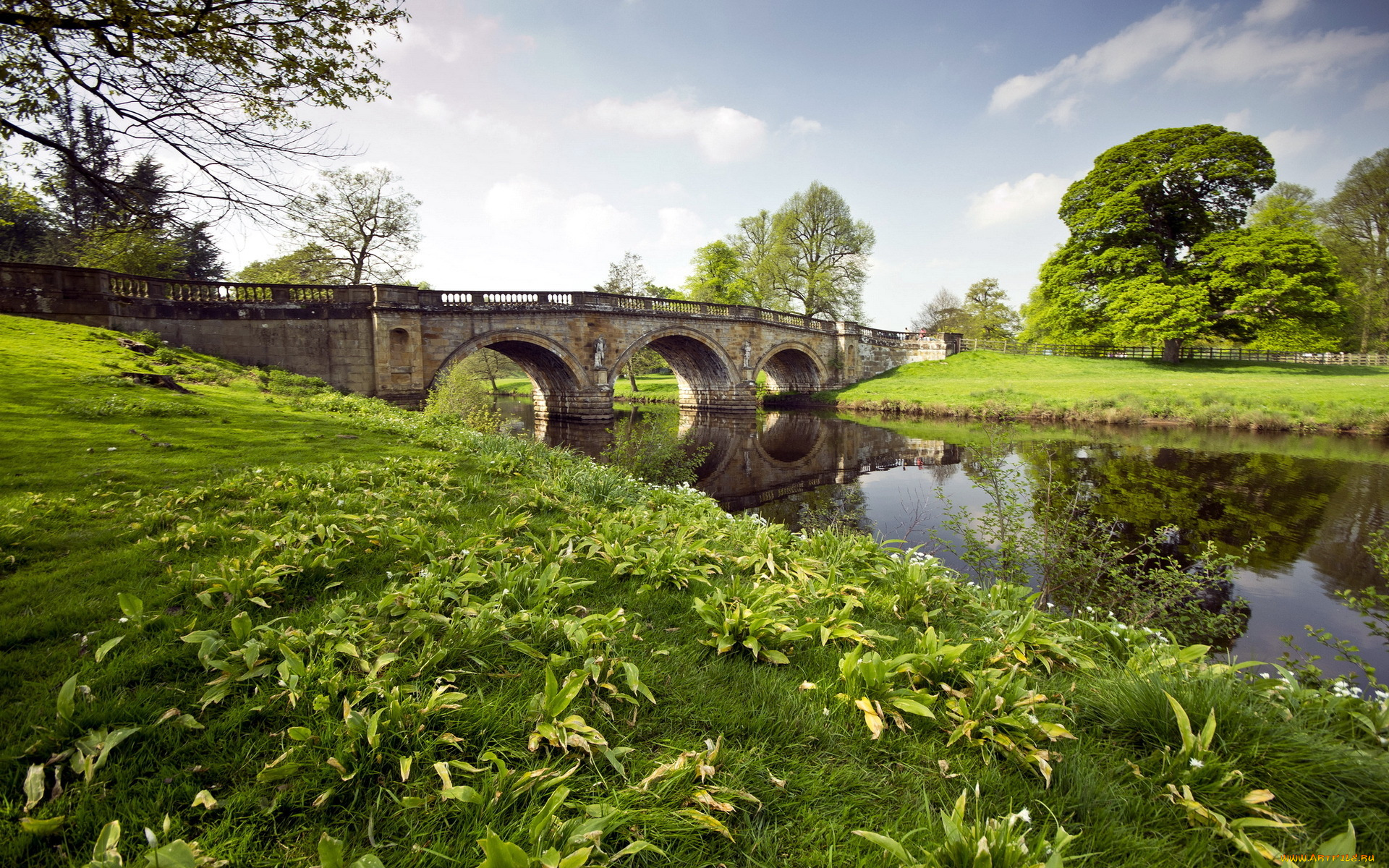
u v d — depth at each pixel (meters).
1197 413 27.70
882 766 2.69
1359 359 42.81
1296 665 6.43
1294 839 2.30
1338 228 46.16
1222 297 41.00
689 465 16.66
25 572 4.01
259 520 5.28
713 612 3.87
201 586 3.85
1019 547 8.51
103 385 11.62
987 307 78.38
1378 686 6.06
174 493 5.86
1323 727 2.96
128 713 2.54
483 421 18.62
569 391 35.88
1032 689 3.39
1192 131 41.50
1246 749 2.66
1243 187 41.09
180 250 27.55
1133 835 2.31
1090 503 13.86
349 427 11.72
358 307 24.55
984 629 4.38
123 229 7.57
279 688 2.76
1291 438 24.39
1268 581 9.93
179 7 6.61
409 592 3.73
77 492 5.78
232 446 8.77
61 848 1.97
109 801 2.16
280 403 14.36
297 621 3.45
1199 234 43.69
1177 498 14.98
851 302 58.56
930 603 4.92
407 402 25.97
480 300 29.42
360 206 37.12
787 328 45.25
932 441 27.31
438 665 3.02
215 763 2.38
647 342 36.66
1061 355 50.69
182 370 16.02
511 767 2.47
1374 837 2.29
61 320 18.34
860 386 48.50
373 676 2.78
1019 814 2.17
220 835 2.04
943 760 2.67
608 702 2.96
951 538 12.28
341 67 8.19
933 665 3.33
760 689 3.21
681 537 5.57
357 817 2.19
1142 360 46.44
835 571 5.03
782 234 56.44
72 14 6.43
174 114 7.00
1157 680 3.09
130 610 3.19
